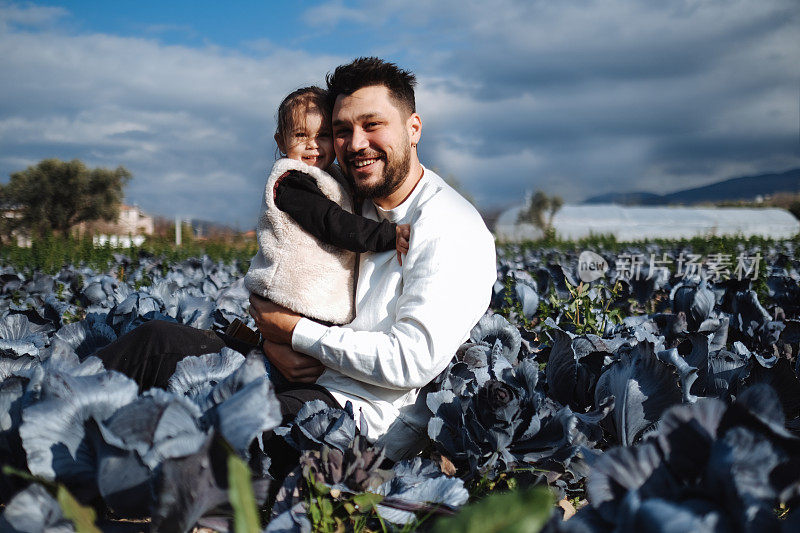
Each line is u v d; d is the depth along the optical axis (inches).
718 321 125.2
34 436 59.5
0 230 1765.5
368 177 91.4
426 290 82.9
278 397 84.5
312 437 76.4
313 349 84.8
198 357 74.6
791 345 123.6
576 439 79.8
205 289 204.8
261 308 91.1
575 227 1298.0
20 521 55.4
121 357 82.0
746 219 1391.5
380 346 81.9
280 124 101.3
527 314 153.2
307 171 94.6
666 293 210.7
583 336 100.9
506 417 79.0
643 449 58.1
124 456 58.3
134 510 59.3
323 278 91.4
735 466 52.4
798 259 394.3
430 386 92.0
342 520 70.1
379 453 74.3
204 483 56.0
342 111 90.2
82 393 62.9
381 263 90.6
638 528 49.4
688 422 57.7
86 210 1930.4
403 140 91.0
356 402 85.9
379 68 88.8
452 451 82.2
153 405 59.3
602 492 56.7
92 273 263.6
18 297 202.1
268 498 79.3
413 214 89.6
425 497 70.0
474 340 108.4
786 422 88.4
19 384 68.7
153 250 548.7
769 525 51.4
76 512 48.3
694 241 612.4
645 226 1321.4
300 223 91.1
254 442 74.5
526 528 36.9
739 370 96.9
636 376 83.0
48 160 1905.8
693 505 53.7
